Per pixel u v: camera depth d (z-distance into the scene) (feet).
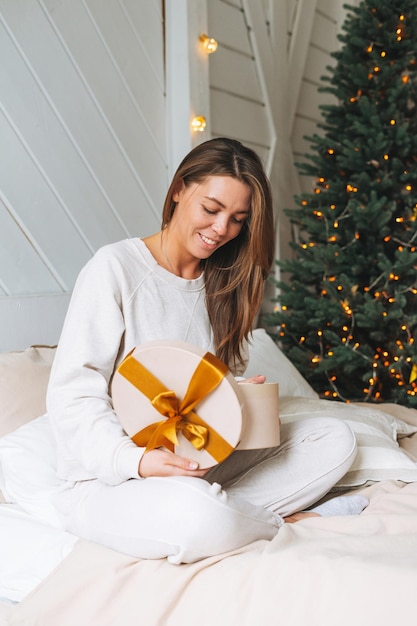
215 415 4.19
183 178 4.95
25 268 7.01
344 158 9.53
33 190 7.16
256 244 5.10
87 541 4.35
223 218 4.83
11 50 7.01
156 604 3.76
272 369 7.81
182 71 9.01
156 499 4.00
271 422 4.37
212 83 9.80
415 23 9.66
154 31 8.92
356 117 9.77
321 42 12.46
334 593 3.44
